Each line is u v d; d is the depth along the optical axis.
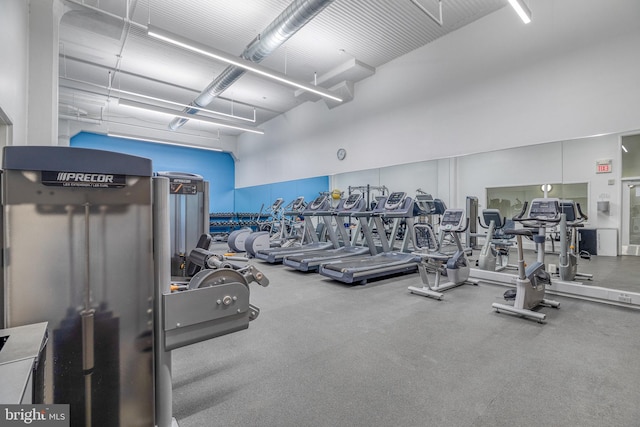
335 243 6.94
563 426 1.58
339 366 2.20
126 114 10.05
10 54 2.83
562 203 4.70
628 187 6.10
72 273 1.14
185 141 11.72
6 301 1.03
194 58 6.59
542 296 3.46
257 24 5.39
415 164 7.60
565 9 4.40
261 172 11.49
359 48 6.30
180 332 1.31
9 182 1.03
